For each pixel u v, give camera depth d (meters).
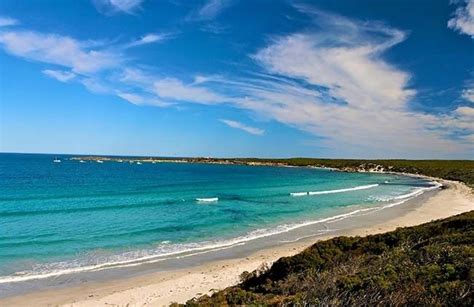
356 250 13.47
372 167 143.25
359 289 7.27
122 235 24.69
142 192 49.75
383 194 54.16
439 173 103.81
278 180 81.44
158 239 24.02
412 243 12.76
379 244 13.47
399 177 101.75
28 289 14.99
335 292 7.08
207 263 19.02
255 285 12.44
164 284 15.70
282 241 23.91
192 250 21.47
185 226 28.17
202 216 32.62
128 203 39.22
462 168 109.12
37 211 32.81
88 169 102.12
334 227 28.59
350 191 58.72
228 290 11.23
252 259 19.69
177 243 23.06
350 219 32.22
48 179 66.12
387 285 7.07
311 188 62.50
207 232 26.36
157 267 18.27
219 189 57.19
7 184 55.97
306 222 30.56
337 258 12.75
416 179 92.38
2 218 29.39
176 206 38.19
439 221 16.52
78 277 16.58
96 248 21.41
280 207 39.16
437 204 42.81
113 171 96.69
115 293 14.68
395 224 29.95
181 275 17.00
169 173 97.19
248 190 56.72
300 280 10.12
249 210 36.69
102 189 52.22
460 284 6.48
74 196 43.53
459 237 11.31
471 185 67.69
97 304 13.59
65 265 18.19
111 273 17.23
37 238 23.19
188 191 52.88
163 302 13.68
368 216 33.94
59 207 35.34
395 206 40.97
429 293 6.44
